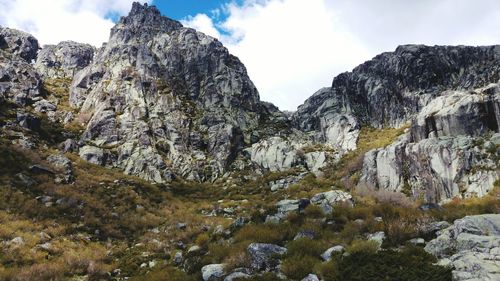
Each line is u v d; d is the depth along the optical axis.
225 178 58.59
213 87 79.31
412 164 45.34
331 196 28.39
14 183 36.16
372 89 76.56
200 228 31.94
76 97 77.19
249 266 16.34
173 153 61.44
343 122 72.62
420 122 48.97
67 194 37.91
